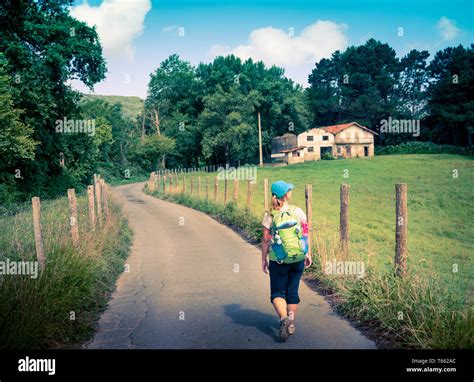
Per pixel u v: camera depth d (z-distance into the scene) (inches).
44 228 342.3
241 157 3122.5
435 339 178.9
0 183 1058.1
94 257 323.6
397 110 3932.1
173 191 1378.0
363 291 230.8
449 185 1259.2
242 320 229.8
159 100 3378.4
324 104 4087.1
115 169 3031.5
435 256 503.5
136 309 259.0
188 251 463.2
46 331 196.7
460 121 3068.4
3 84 872.9
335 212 871.1
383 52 4566.9
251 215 621.0
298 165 2465.6
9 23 1045.8
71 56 1111.0
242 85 3484.3
